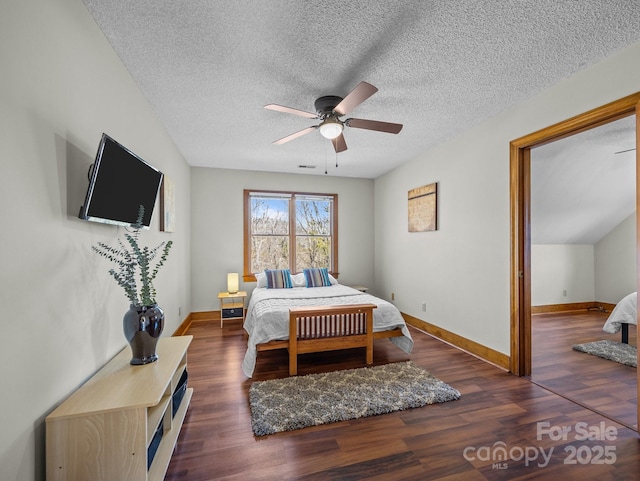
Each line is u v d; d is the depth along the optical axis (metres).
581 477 1.49
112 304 1.81
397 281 4.73
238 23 1.63
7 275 1.01
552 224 4.78
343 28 1.67
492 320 2.90
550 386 2.43
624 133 3.14
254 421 1.92
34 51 1.15
